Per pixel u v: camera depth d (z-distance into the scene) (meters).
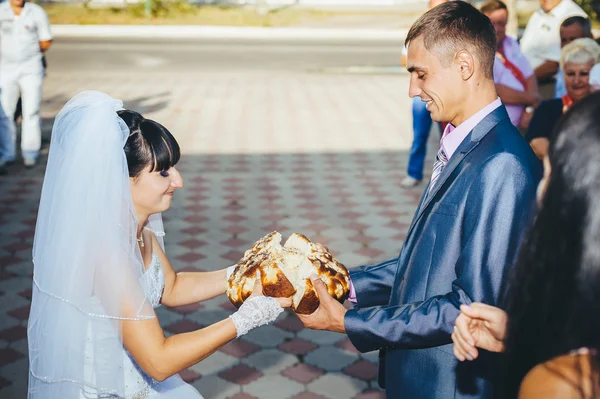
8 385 3.44
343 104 10.73
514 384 1.25
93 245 1.96
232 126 9.14
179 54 15.55
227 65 14.23
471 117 2.00
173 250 5.14
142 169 2.05
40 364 2.09
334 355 3.79
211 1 26.77
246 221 5.79
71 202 1.97
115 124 2.00
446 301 1.90
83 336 2.01
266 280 2.07
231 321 2.02
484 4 5.13
